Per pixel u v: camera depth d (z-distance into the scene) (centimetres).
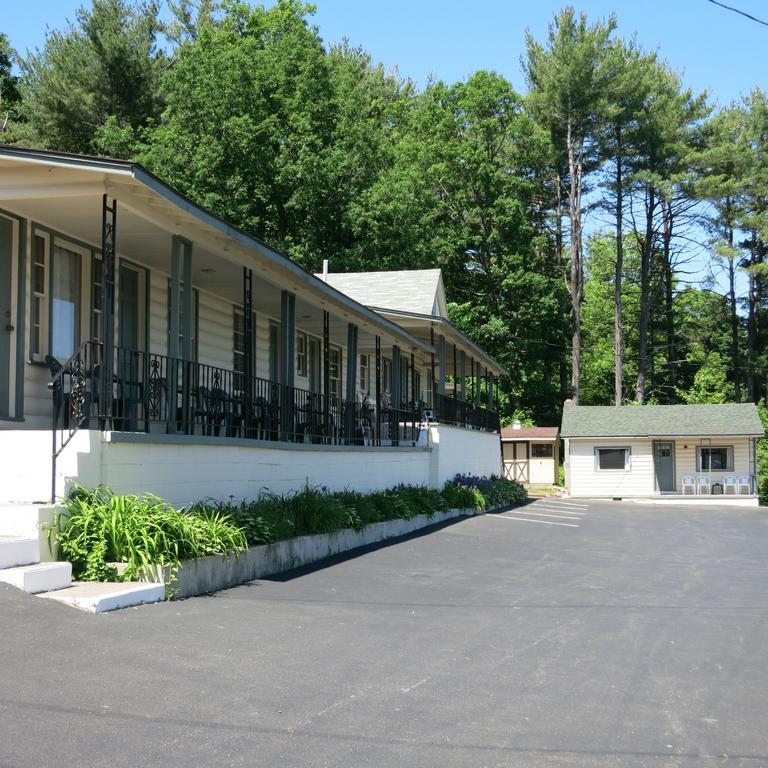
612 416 4059
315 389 2194
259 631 696
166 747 434
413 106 5641
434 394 2367
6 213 1066
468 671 622
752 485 3844
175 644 623
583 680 614
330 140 3822
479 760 446
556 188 5356
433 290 2714
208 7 4559
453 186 4781
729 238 5284
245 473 1202
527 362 4953
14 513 765
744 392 5612
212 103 3572
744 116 5331
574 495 3950
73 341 1199
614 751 471
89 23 3797
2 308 1062
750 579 1211
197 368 1201
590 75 4938
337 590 936
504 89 4928
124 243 1225
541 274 4988
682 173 4956
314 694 539
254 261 1325
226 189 3578
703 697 584
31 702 478
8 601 658
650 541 1795
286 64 3800
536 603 931
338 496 1459
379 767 429
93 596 698
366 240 3803
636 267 5769
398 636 723
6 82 3897
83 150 3806
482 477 2939
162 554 797
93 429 908
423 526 1814
